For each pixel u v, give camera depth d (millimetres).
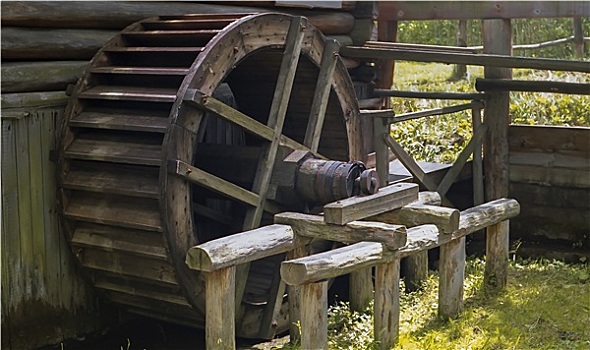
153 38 6656
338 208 5953
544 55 17141
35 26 6383
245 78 7977
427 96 9219
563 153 8766
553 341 6145
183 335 7098
